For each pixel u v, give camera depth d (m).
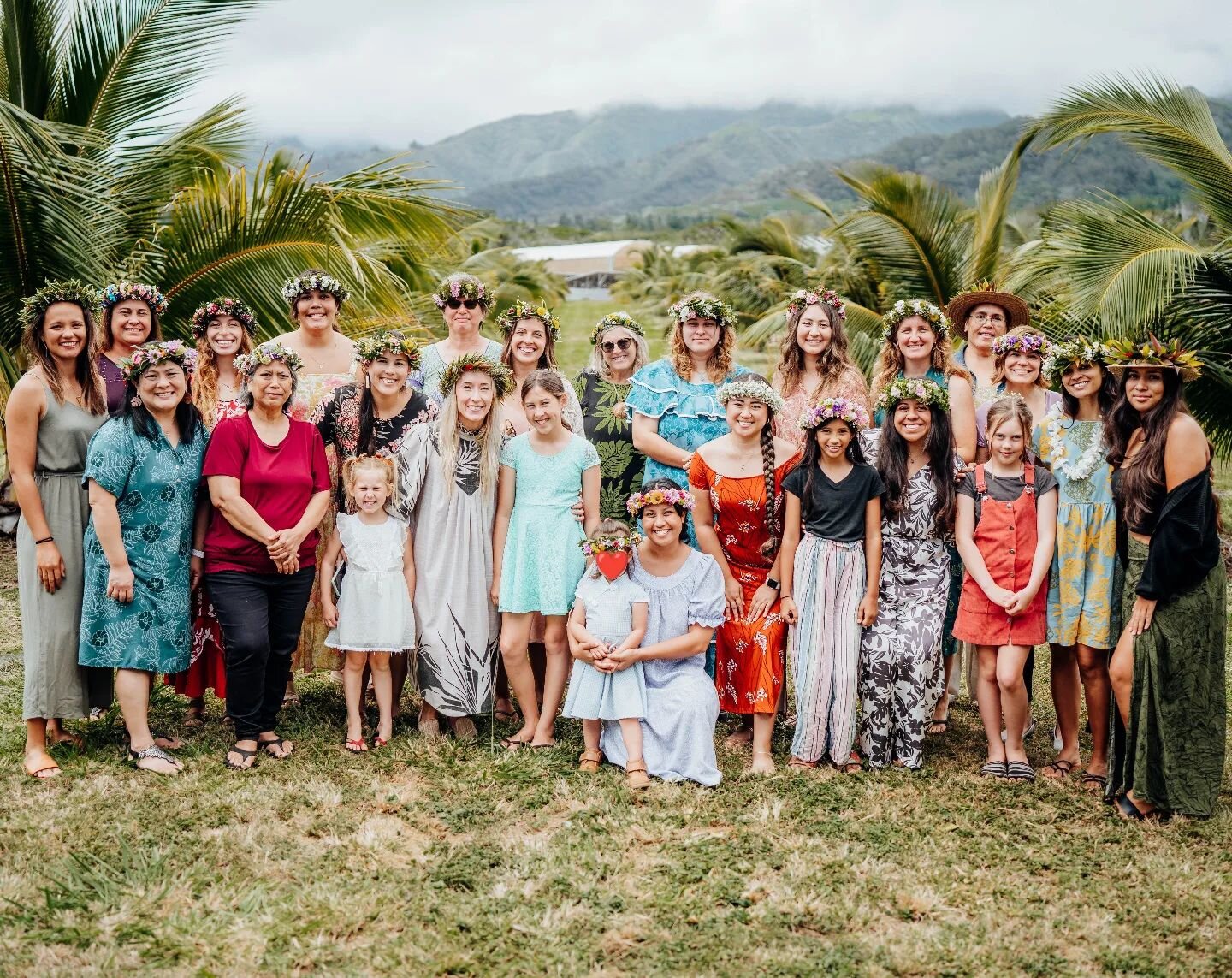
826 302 5.75
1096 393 5.06
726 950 3.59
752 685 5.25
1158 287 9.63
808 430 5.22
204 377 5.75
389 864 4.13
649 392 5.73
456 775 5.00
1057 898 3.99
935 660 5.21
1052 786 5.02
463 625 5.39
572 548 5.36
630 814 4.60
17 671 6.36
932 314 5.59
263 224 8.87
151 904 3.77
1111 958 3.58
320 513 5.15
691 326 5.64
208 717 5.74
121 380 5.31
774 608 5.34
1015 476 5.11
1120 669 4.73
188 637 5.04
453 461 5.36
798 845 4.36
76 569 4.88
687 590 5.18
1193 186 10.66
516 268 33.06
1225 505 12.27
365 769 5.04
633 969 3.49
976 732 5.88
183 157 9.41
